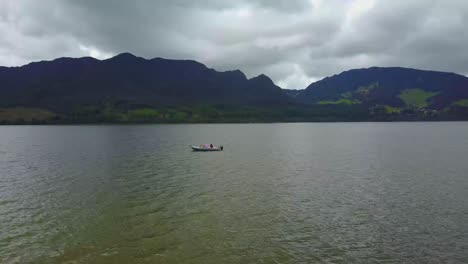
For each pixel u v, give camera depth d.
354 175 56.69
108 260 25.31
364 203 39.75
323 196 42.94
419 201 40.44
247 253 26.53
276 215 35.41
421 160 73.94
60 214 35.69
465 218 34.28
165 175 56.84
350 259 25.58
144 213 36.03
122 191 45.44
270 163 70.75
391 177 54.78
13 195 43.28
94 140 133.50
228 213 36.06
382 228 31.73
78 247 27.50
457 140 129.38
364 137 149.50
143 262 25.03
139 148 101.81
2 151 93.50
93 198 41.91
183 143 120.00
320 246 27.83
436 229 31.42
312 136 158.88
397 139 136.38
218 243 28.36
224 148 103.31
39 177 54.72
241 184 49.91
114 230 31.17
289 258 25.70
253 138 147.50
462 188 46.84
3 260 25.16
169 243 28.31
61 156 81.88
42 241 28.66
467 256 25.98
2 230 31.08
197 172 59.81
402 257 25.89
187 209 37.44
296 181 52.00
